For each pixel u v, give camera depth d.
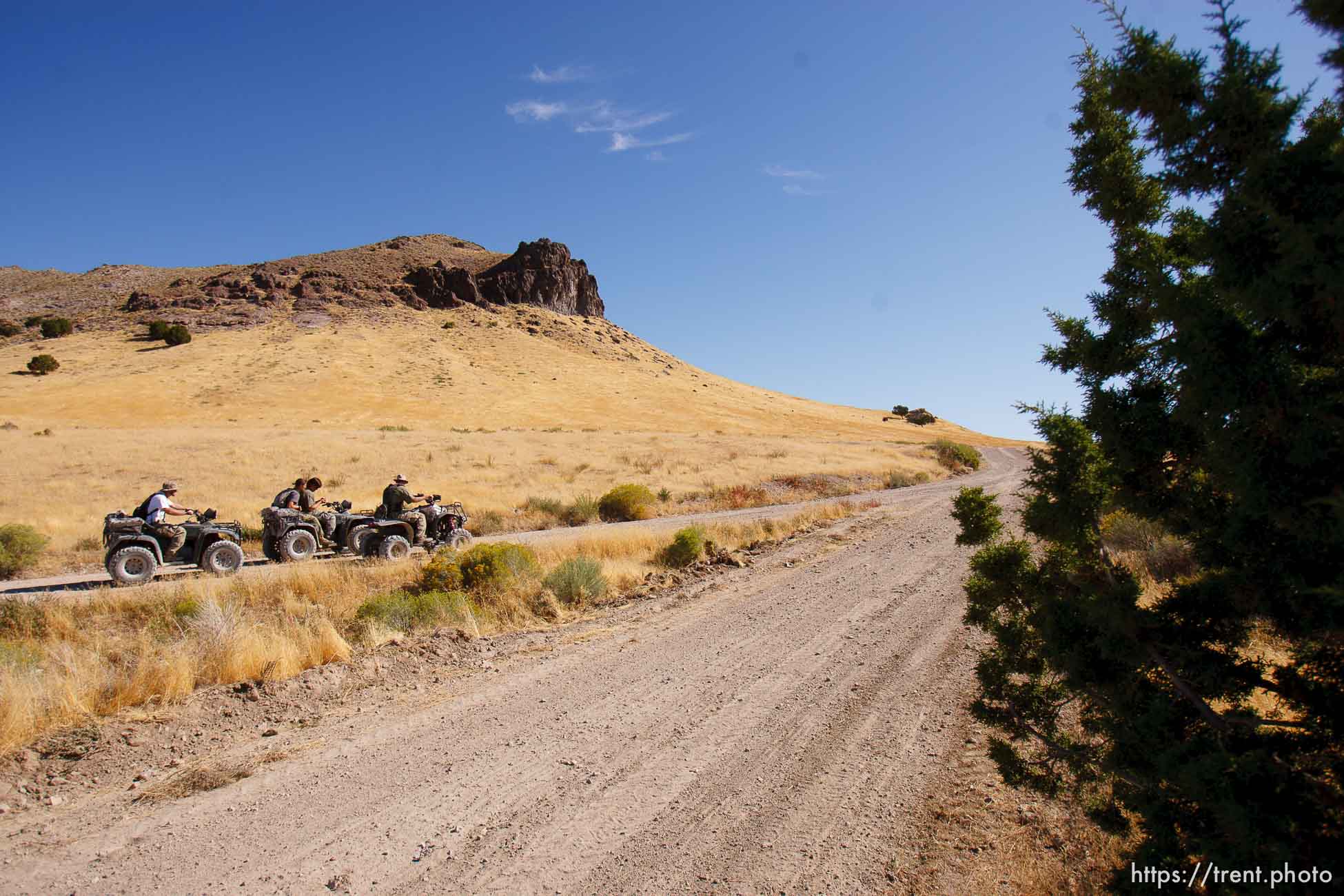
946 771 4.71
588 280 159.88
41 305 117.19
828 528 17.28
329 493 24.48
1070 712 5.02
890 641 7.79
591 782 4.64
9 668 5.86
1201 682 2.65
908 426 114.50
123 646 7.54
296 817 4.19
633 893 3.49
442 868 3.68
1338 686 2.41
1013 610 3.59
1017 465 53.06
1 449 32.62
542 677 6.78
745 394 122.62
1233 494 2.64
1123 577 3.05
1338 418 2.14
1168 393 2.88
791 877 3.61
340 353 90.00
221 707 5.80
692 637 8.14
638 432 63.22
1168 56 2.53
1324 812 2.20
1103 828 3.21
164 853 3.80
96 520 18.34
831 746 5.17
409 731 5.49
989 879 3.51
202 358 81.94
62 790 4.49
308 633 7.46
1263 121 2.35
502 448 41.91
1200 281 2.67
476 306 133.00
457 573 10.01
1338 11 2.04
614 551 13.73
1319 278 1.97
